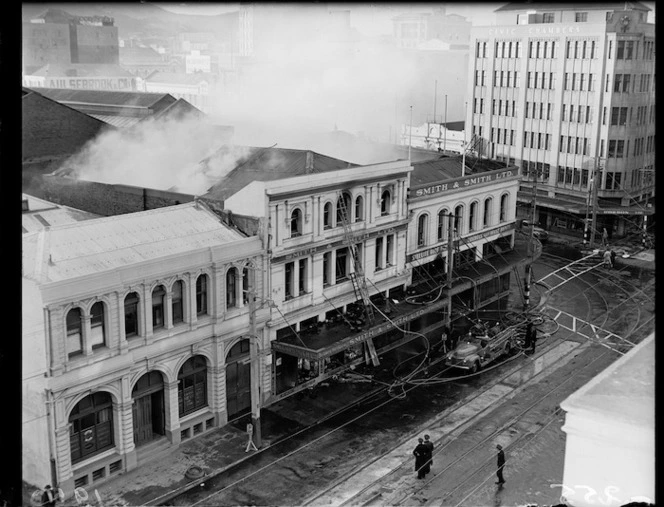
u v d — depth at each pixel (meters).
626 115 72.44
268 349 39.62
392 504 30.56
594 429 12.55
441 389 42.34
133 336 33.78
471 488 31.31
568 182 77.19
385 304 46.53
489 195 55.81
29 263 31.55
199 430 37.06
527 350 47.47
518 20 81.44
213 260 36.22
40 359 30.17
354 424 38.06
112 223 37.03
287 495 31.56
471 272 52.75
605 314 54.03
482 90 83.38
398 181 47.00
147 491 31.92
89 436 32.47
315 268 42.25
